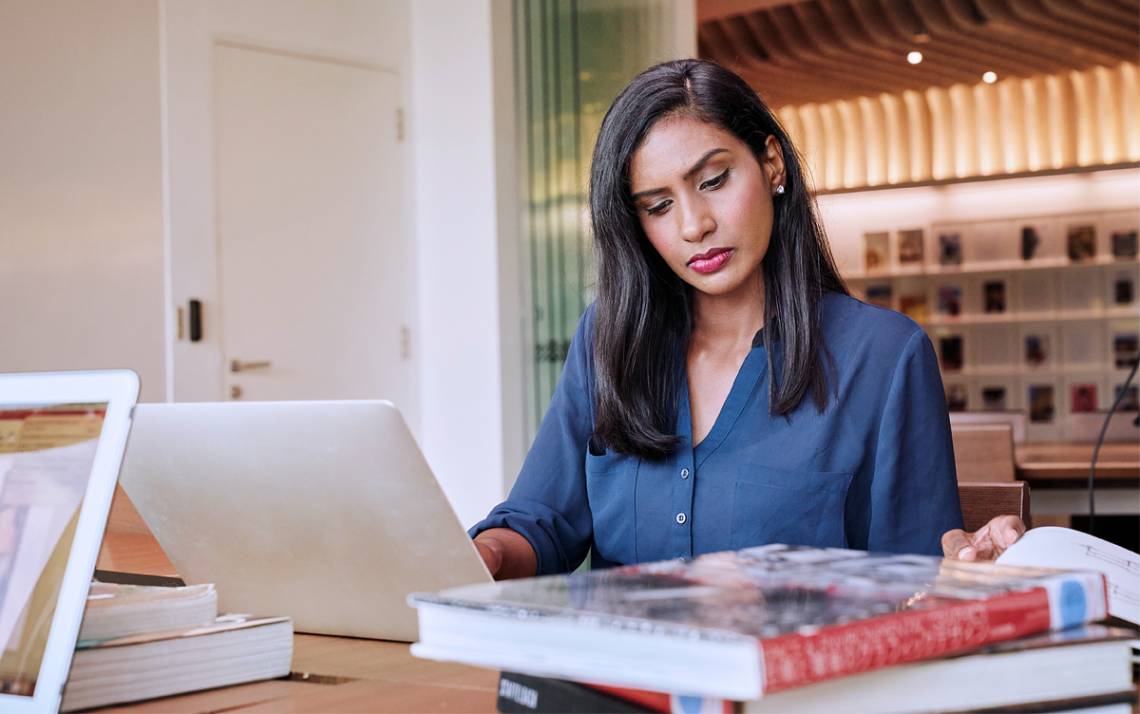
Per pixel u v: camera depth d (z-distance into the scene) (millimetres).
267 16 4465
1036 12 6574
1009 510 1388
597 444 1379
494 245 4648
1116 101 7949
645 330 1328
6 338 4508
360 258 4754
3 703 787
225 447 1003
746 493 1286
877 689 591
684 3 4418
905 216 8719
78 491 823
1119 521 4344
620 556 1359
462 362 4789
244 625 904
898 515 1271
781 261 1307
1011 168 8172
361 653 1012
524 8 4688
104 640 845
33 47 4586
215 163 4316
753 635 540
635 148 1258
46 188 4613
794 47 7051
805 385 1279
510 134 4676
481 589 678
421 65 4910
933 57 7258
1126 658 643
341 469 943
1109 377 8391
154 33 4879
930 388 1295
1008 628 622
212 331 4289
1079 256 8406
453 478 4816
